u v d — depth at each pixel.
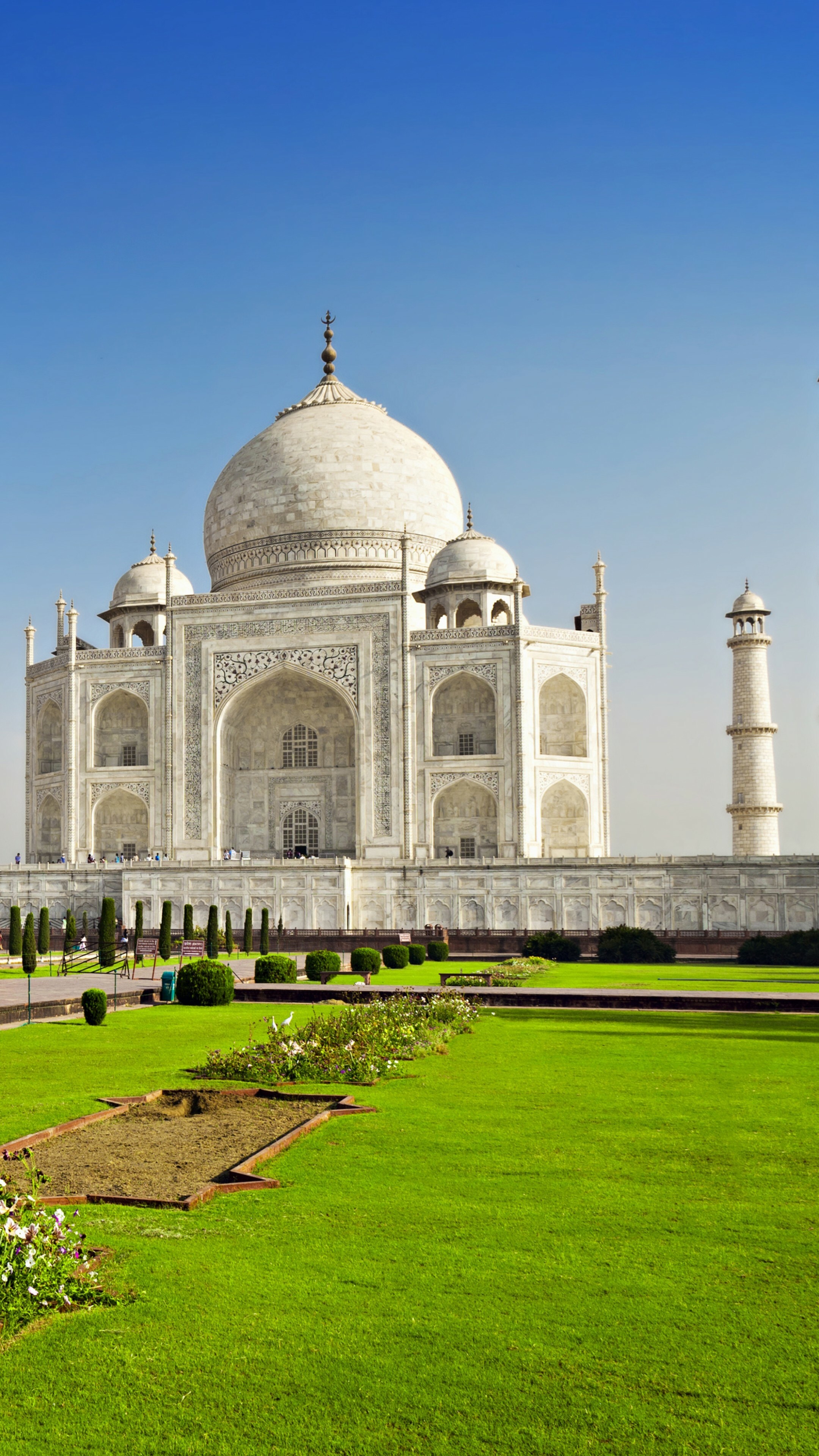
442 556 114.00
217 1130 21.95
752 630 118.69
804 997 43.31
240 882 94.56
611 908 87.50
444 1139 20.62
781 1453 9.70
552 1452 9.72
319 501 119.81
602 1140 20.53
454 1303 12.73
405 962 67.06
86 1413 10.36
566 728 108.00
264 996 49.25
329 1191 17.20
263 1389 10.79
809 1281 13.38
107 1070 29.42
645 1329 12.05
